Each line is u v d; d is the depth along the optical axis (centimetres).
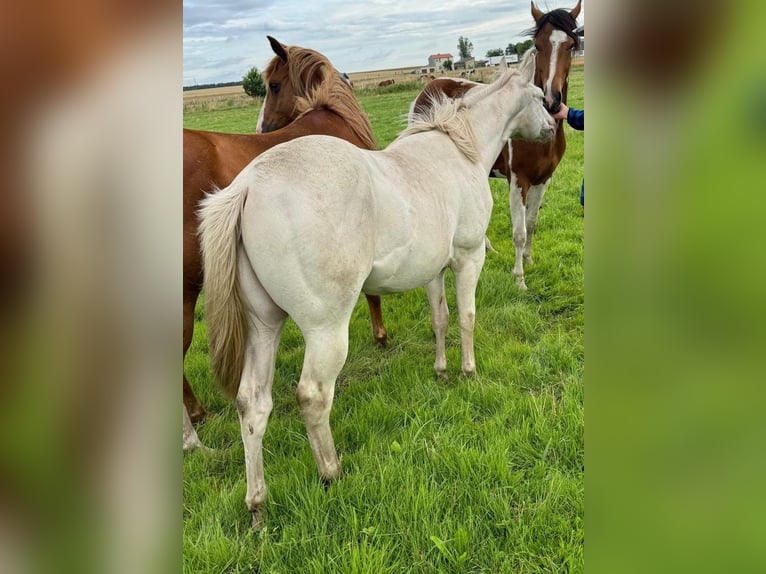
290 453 261
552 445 244
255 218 199
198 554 199
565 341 347
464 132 293
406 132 299
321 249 201
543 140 360
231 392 222
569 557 180
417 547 194
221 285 203
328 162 210
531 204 475
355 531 201
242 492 232
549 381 304
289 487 230
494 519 206
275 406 311
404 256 245
